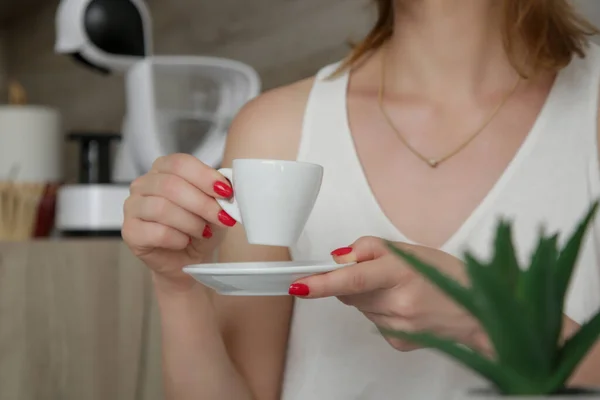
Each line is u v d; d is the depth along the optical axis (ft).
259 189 2.37
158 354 4.63
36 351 4.64
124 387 4.68
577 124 3.30
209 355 3.11
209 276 2.29
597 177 3.24
